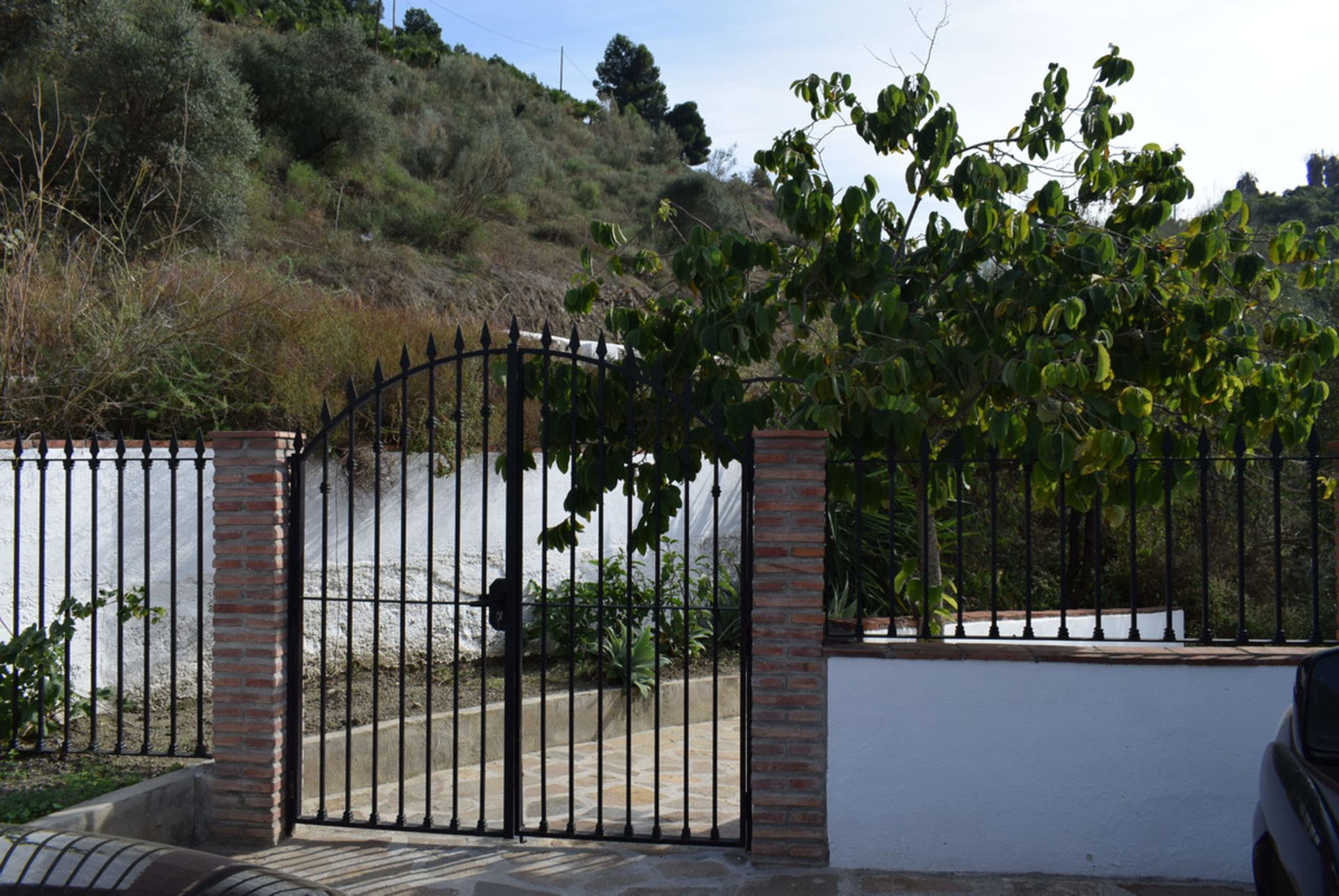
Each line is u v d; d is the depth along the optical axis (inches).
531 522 361.7
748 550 211.5
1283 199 670.5
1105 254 212.5
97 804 194.5
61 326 316.8
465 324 486.0
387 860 204.7
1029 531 205.6
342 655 320.5
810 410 205.8
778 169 265.3
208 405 323.9
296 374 335.3
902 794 197.6
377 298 747.4
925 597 209.0
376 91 1127.0
